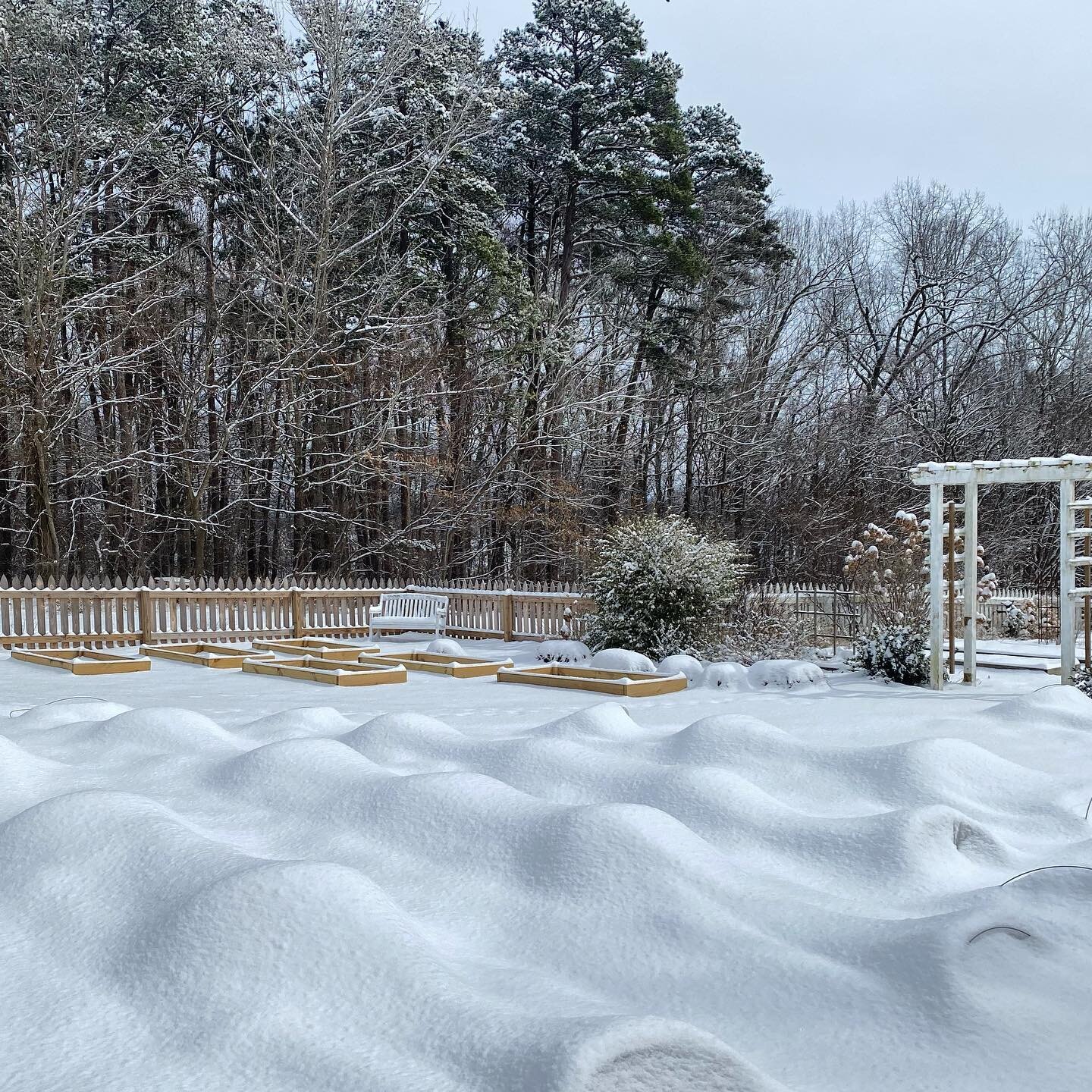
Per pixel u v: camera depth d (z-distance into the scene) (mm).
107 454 28047
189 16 29531
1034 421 36781
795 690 11773
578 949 2836
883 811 4625
